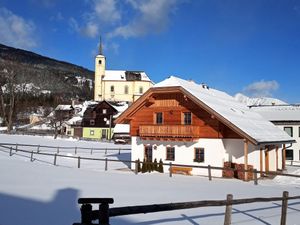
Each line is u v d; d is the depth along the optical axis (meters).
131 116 32.59
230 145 28.33
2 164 25.12
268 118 50.16
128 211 6.30
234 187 20.81
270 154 32.59
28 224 10.03
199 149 29.12
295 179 27.38
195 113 29.45
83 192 15.58
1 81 108.19
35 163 28.19
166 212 12.16
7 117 102.25
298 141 48.22
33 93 156.88
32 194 14.45
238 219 11.61
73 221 10.61
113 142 73.81
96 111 89.00
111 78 127.00
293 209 14.44
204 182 22.80
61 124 88.62
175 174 28.16
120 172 26.91
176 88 29.14
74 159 36.50
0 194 14.03
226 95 42.09
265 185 23.33
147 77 128.62
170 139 29.91
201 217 11.67
